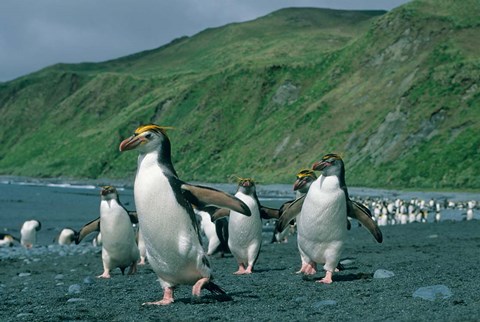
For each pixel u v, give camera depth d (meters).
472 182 68.56
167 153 8.23
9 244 30.94
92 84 185.12
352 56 110.19
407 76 92.69
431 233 26.56
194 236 8.23
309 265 11.99
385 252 17.25
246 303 8.37
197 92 142.75
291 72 124.94
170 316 7.60
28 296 10.68
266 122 114.75
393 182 75.38
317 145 96.44
